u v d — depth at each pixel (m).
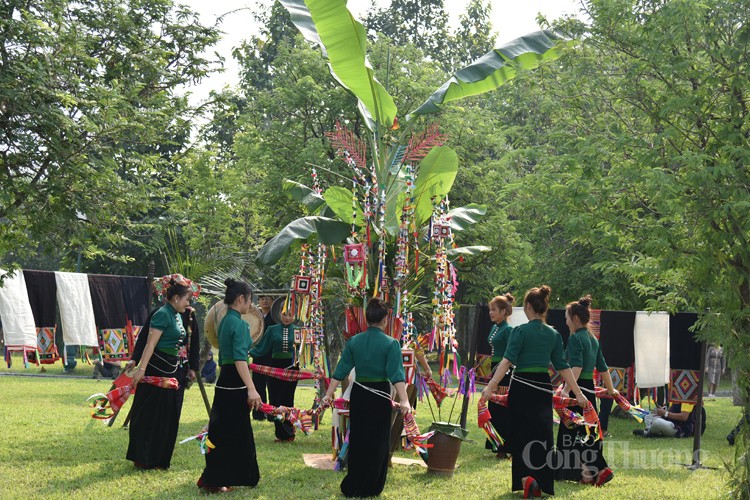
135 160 12.41
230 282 7.26
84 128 10.91
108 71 13.22
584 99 9.50
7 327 10.98
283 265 18.69
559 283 17.62
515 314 11.57
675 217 7.65
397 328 8.48
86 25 13.12
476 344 11.27
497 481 7.85
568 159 8.89
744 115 7.59
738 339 6.92
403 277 8.52
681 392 11.16
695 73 7.82
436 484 7.66
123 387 7.85
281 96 21.33
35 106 10.50
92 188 11.32
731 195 7.16
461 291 26.53
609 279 17.08
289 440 10.19
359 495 6.92
